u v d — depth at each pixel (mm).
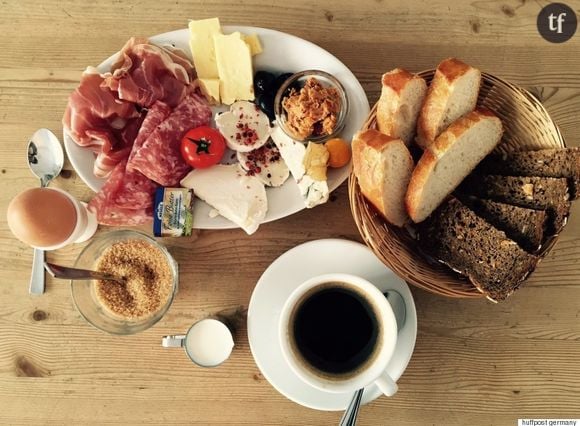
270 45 526
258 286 479
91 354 514
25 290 520
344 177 508
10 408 508
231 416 506
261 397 507
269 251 521
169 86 524
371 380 440
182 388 509
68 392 510
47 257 524
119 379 511
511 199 476
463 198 487
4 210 528
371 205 483
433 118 463
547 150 465
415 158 503
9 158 536
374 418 503
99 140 514
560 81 536
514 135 493
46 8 550
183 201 503
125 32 550
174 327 514
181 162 522
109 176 520
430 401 504
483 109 469
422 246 483
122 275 496
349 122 519
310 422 505
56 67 546
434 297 513
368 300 463
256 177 516
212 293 517
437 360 507
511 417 502
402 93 447
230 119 530
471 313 510
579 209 515
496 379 505
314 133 520
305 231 523
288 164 514
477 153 474
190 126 523
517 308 510
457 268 464
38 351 514
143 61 515
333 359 462
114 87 508
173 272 494
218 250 521
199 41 524
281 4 549
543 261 512
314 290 466
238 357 510
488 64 539
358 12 547
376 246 450
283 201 514
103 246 502
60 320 517
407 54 543
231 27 525
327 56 518
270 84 525
